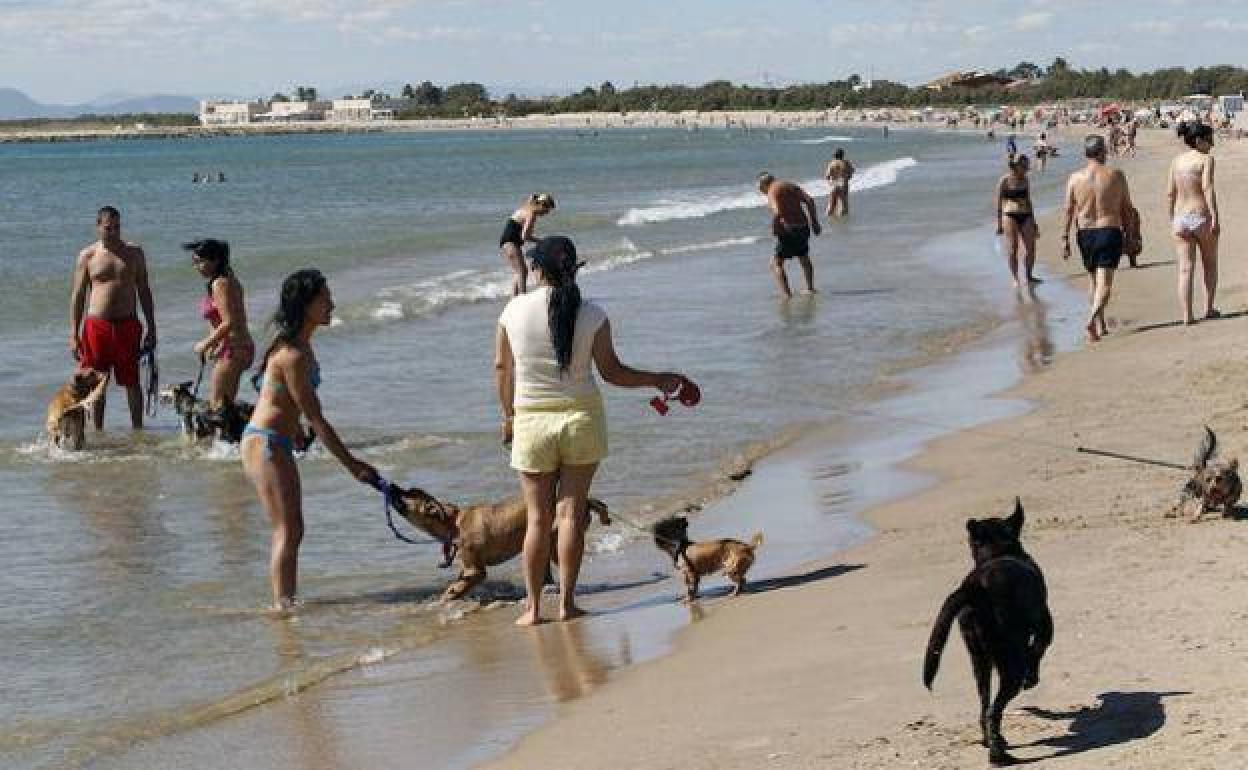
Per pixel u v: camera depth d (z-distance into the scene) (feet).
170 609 27.45
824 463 37.17
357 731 21.02
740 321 62.85
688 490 35.06
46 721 21.76
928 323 60.34
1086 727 17.11
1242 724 16.25
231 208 169.07
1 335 64.90
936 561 26.73
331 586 28.84
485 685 22.86
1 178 298.15
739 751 18.16
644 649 24.22
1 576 29.58
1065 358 49.39
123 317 45.57
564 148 465.47
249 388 51.85
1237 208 92.63
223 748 20.54
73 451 42.16
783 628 23.99
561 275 25.81
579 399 25.93
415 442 40.93
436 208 160.35
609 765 18.43
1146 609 21.29
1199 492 26.81
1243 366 42.83
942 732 17.69
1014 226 65.57
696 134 650.02
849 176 123.95
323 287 27.58
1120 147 240.32
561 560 26.40
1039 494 30.99
